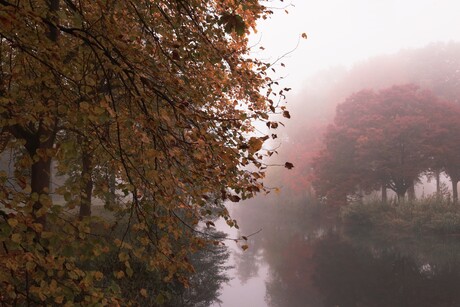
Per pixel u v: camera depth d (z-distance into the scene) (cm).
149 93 357
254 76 500
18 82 346
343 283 1598
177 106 350
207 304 1292
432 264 1842
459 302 1296
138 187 372
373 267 1847
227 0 456
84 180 357
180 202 394
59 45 400
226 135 404
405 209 3077
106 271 687
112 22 346
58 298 294
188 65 448
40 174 656
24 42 312
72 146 287
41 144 635
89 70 378
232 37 539
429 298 1348
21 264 279
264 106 501
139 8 395
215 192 415
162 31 404
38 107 316
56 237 283
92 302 301
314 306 1320
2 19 263
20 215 275
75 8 347
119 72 342
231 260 2080
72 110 303
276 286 1566
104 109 289
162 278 901
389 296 1394
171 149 354
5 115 359
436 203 3075
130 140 373
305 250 2334
